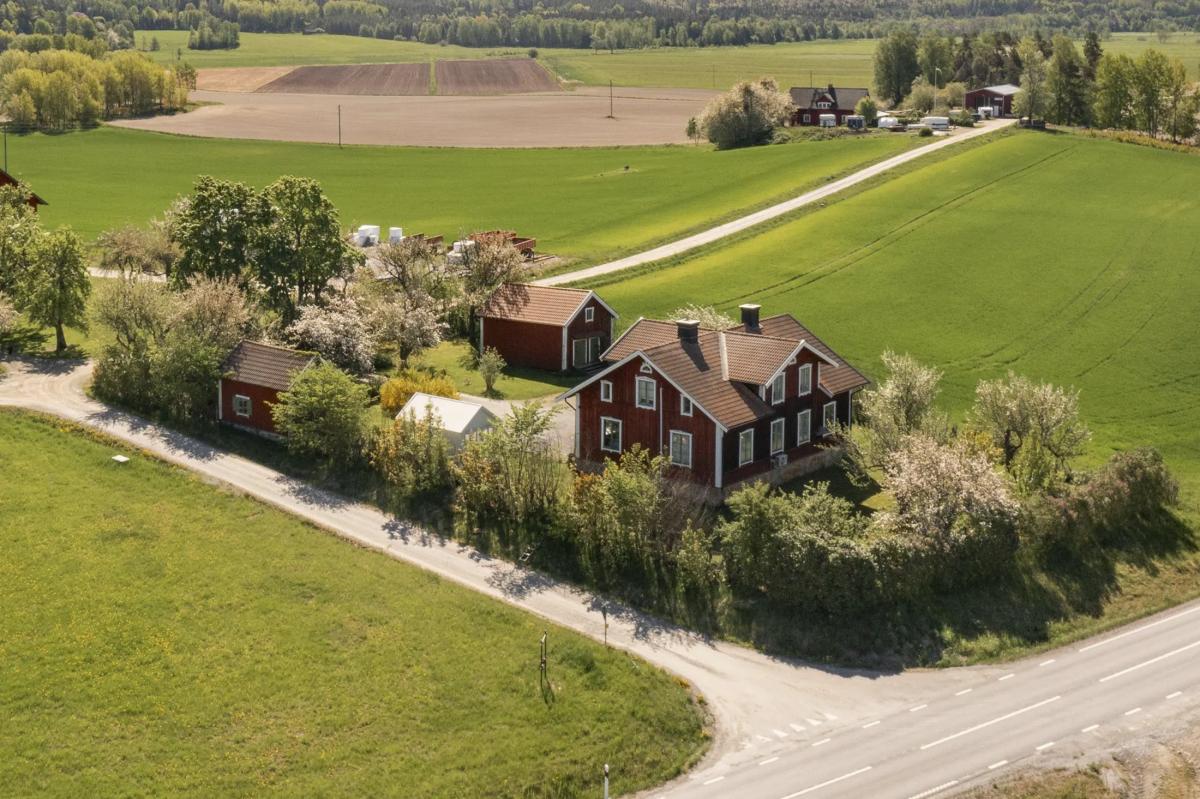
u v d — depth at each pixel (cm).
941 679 5031
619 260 12338
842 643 5244
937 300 10656
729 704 4812
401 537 6128
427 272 9912
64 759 4325
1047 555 5938
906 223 13112
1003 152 16150
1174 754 4472
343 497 6550
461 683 4850
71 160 18538
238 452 7088
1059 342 9644
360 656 5025
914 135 18212
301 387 6825
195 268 9056
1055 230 12694
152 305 7831
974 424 7081
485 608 5412
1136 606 5728
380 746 4456
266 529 6128
